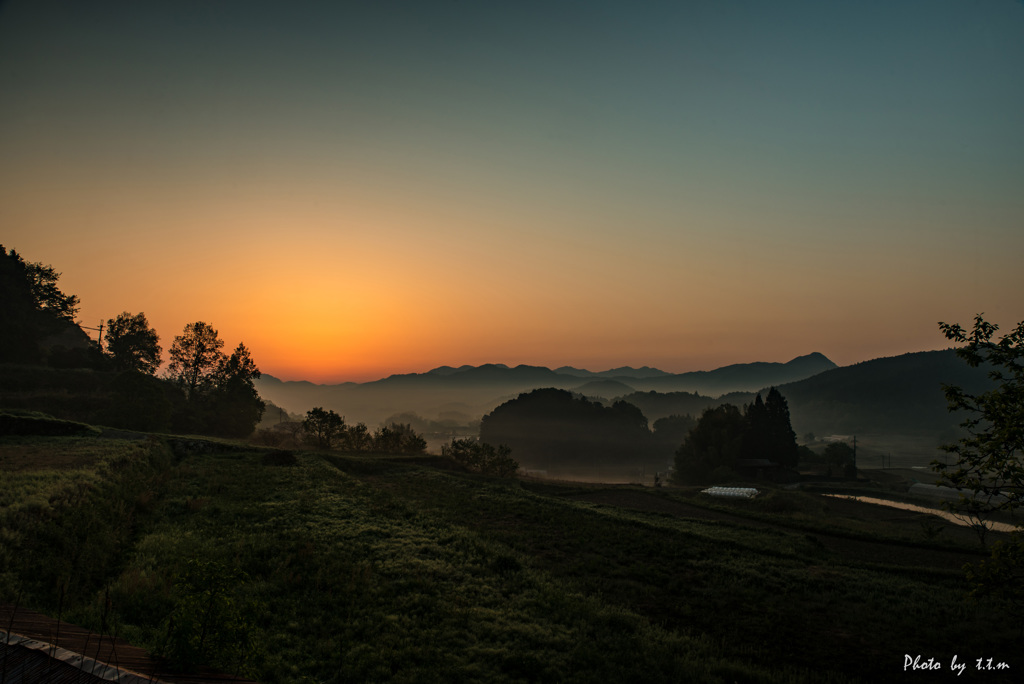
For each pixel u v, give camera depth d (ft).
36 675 21.93
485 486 158.20
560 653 53.01
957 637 66.28
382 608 59.77
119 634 41.83
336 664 46.70
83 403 240.94
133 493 92.79
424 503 128.06
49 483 75.82
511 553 88.74
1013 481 50.93
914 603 78.38
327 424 245.86
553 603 67.56
